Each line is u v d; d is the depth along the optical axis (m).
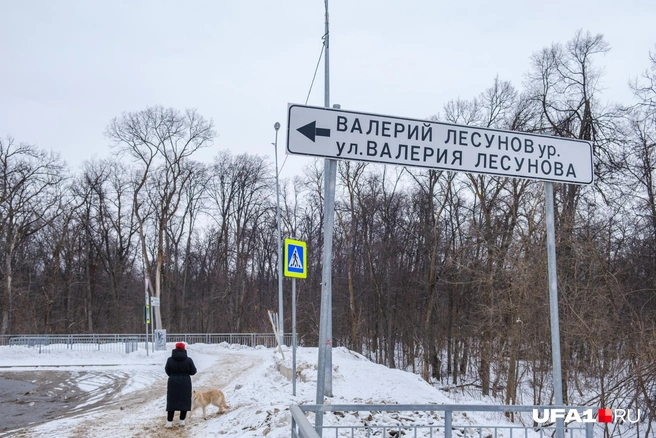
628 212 21.42
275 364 21.61
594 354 17.70
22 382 20.83
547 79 29.11
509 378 22.58
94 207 50.41
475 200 34.25
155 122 44.53
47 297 46.88
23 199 43.34
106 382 20.72
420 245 42.03
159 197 47.78
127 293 52.12
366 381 16.61
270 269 54.56
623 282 20.08
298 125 4.86
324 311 5.04
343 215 44.22
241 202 54.09
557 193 22.06
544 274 20.56
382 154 5.01
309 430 3.46
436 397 15.88
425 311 39.88
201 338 43.62
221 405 11.77
